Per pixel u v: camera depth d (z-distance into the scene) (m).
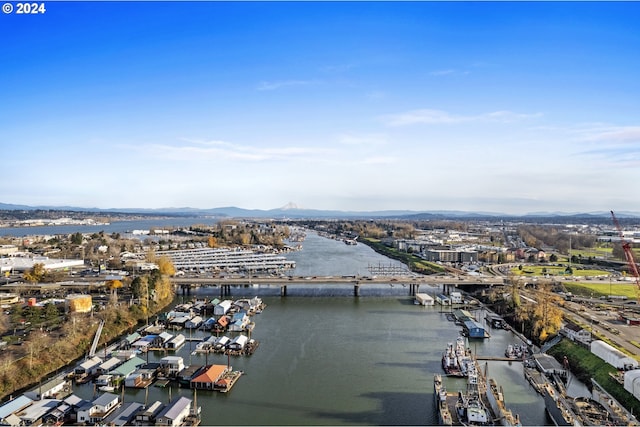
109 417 94.12
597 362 119.31
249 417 96.06
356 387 111.12
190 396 106.19
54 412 93.44
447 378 117.00
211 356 133.38
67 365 124.69
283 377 117.44
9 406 93.38
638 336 140.62
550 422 95.31
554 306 162.00
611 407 94.44
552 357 129.50
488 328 168.62
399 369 123.00
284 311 192.50
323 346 142.50
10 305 175.62
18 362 114.94
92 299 189.88
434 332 160.00
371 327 166.12
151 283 193.75
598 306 184.62
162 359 120.06
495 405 97.69
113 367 117.75
